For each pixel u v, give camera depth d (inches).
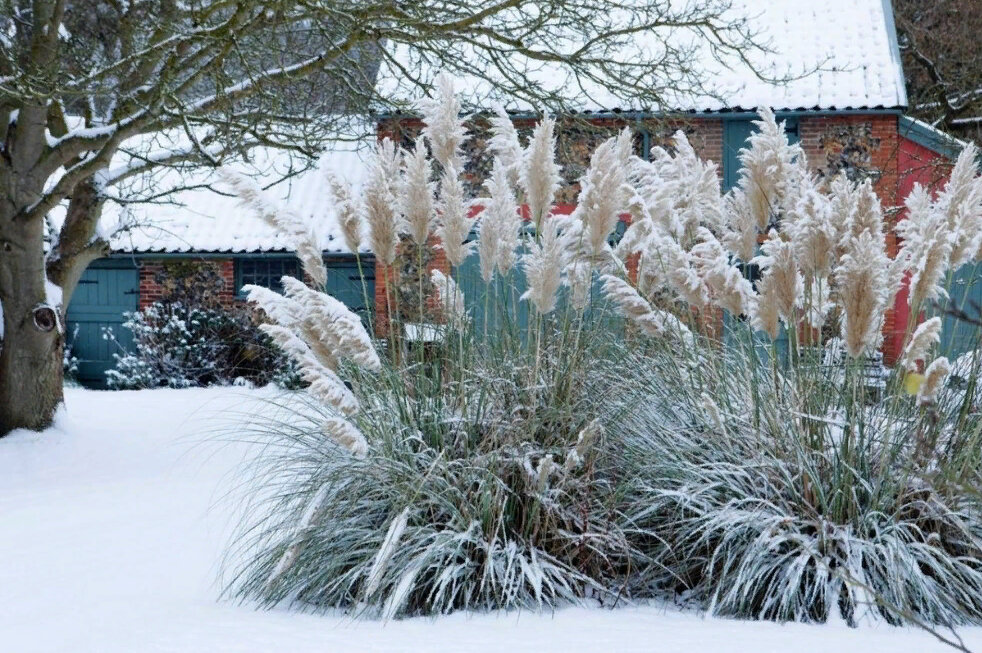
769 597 182.4
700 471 199.3
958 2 971.3
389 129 550.0
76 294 889.5
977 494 140.7
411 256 495.8
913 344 191.5
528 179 235.1
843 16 812.0
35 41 446.0
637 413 219.9
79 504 338.3
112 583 227.9
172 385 802.2
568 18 483.5
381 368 219.8
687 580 199.0
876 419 201.9
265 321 829.8
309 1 420.2
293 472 222.5
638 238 238.7
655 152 260.8
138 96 444.8
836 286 234.4
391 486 200.4
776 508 191.0
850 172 735.7
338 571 198.5
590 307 241.0
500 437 208.8
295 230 221.6
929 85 955.3
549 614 184.4
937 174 660.7
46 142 462.9
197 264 864.9
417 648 159.6
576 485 203.3
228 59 463.2
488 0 477.7
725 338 237.3
